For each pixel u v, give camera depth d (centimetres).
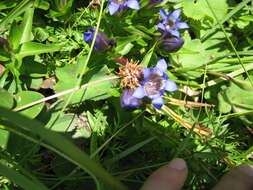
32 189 14
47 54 21
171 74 22
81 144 20
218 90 22
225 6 23
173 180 18
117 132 19
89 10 22
